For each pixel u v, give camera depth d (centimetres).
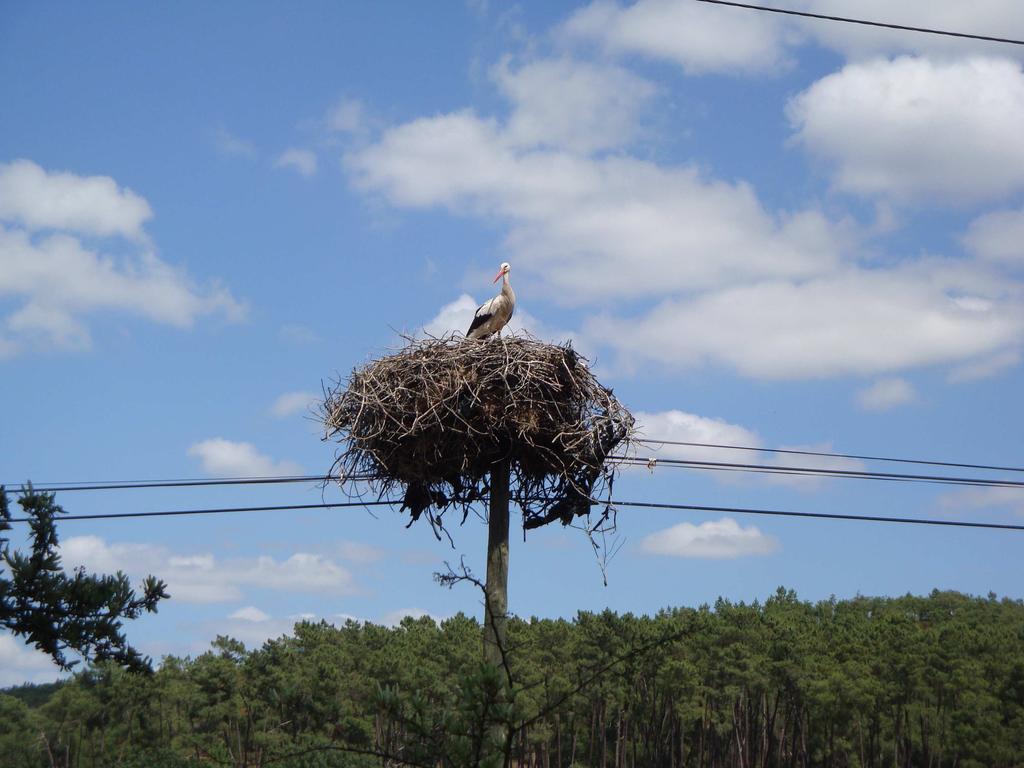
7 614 889
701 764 3556
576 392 1251
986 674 4428
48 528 918
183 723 2659
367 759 1134
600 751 3247
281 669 2906
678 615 4156
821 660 4206
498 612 1162
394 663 3509
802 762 4222
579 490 1212
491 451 1220
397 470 1249
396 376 1257
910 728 4344
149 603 944
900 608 6650
